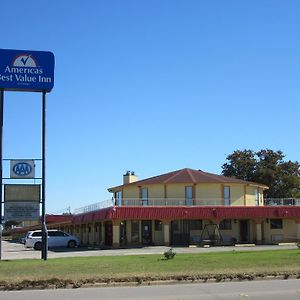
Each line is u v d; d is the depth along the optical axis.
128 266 21.25
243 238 58.03
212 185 58.62
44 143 28.56
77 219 66.44
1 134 28.38
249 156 86.25
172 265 21.64
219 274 18.44
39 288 16.72
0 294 15.51
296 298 14.16
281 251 31.14
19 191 28.56
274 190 83.19
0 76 28.30
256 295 14.71
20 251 47.62
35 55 28.94
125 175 69.31
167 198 58.41
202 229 56.81
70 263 22.88
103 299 14.28
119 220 53.28
